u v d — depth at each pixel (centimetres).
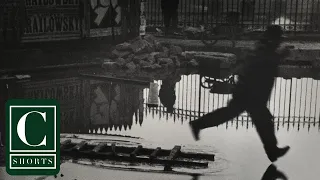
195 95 1090
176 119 824
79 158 573
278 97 1072
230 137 691
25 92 1062
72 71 1459
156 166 549
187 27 2192
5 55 1385
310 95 1099
